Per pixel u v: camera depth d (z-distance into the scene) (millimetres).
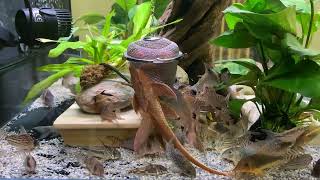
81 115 660
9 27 786
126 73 712
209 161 586
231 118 637
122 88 668
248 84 634
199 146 594
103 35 799
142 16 781
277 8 611
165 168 561
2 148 631
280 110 623
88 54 786
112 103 645
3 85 739
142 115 586
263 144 550
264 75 617
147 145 584
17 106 792
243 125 624
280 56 593
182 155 556
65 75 790
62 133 638
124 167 580
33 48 814
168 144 564
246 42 628
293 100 628
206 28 769
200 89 642
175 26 778
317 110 625
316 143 629
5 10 790
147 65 583
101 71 690
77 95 694
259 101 646
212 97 632
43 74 907
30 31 752
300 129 566
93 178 554
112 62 747
